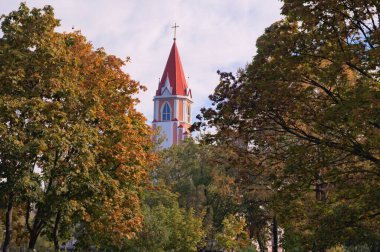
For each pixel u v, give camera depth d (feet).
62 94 82.17
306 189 64.64
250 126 64.85
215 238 203.72
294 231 82.64
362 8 57.93
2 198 78.23
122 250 142.82
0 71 80.23
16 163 77.56
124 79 100.78
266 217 163.84
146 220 148.87
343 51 58.13
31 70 81.97
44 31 83.20
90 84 93.50
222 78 65.98
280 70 61.31
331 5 57.52
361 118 50.67
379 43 53.72
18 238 112.37
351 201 64.85
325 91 61.57
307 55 60.95
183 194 224.74
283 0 60.90
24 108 76.69
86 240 110.63
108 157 94.38
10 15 84.33
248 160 69.72
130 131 96.27
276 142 68.74
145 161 105.09
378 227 60.90
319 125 58.49
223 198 208.95
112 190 92.32
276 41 62.44
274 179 65.98
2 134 74.49
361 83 54.03
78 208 88.33
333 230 59.88
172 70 479.00
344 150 60.08
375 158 57.77
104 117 90.33
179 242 179.42
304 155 61.21
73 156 84.38
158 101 473.26
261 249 208.33
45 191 90.17
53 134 76.33
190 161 238.27
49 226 97.60
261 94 60.85
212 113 65.72
